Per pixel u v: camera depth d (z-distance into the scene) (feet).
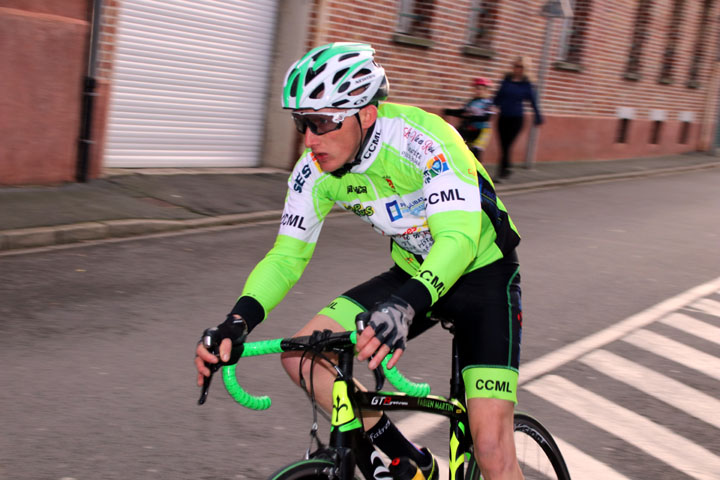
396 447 7.54
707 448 11.84
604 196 38.83
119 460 10.03
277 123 34.47
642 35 58.13
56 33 24.50
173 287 17.62
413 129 7.23
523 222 29.45
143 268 18.90
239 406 12.00
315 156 7.06
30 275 17.44
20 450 10.04
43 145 24.82
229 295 17.44
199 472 9.95
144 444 10.52
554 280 21.13
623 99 57.52
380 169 7.34
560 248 25.31
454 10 40.40
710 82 70.23
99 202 24.02
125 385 12.31
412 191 7.43
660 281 22.18
